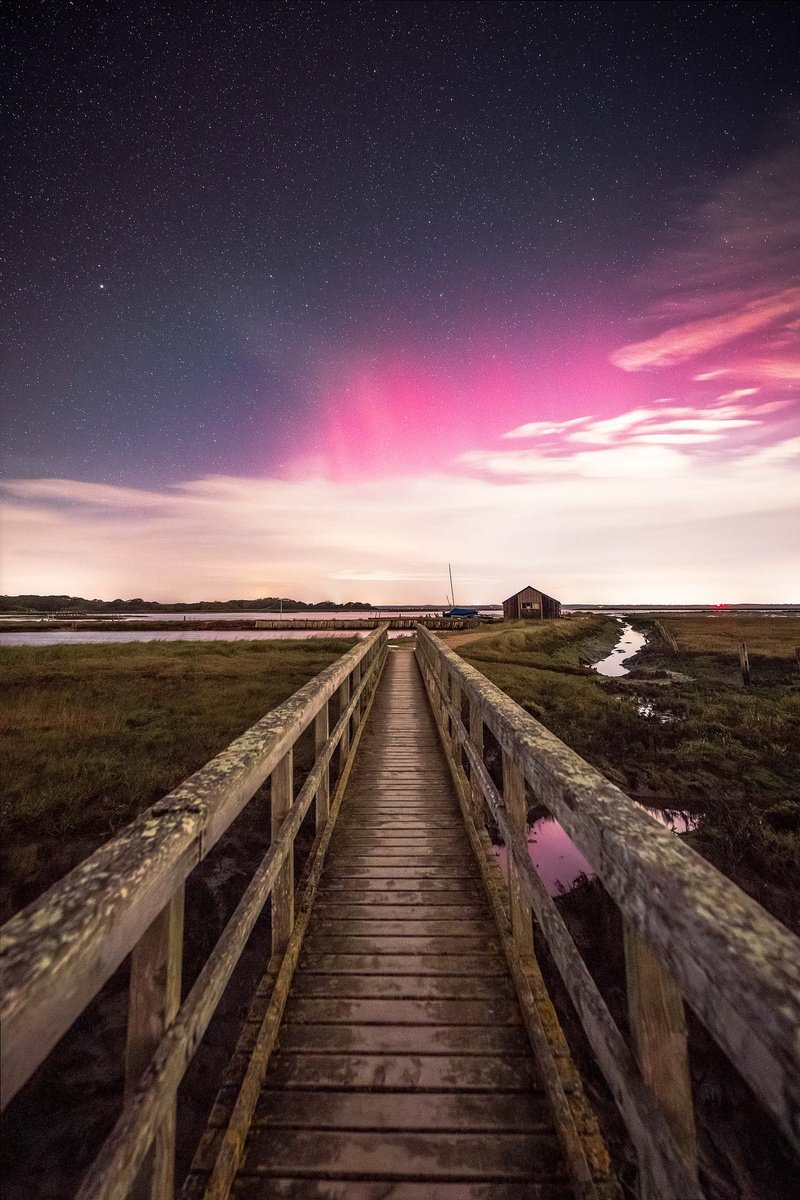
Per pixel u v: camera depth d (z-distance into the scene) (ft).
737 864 16.93
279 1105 5.29
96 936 2.41
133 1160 2.70
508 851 7.00
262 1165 4.71
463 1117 5.16
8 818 17.65
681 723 34.81
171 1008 3.40
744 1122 8.82
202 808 3.78
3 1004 1.92
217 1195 4.33
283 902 7.29
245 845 17.12
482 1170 4.67
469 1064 5.80
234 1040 10.25
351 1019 6.45
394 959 7.60
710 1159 8.32
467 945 7.93
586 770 4.13
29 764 22.88
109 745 25.95
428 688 28.02
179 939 3.58
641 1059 2.77
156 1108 2.96
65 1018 2.20
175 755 24.54
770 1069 1.65
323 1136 4.96
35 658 62.69
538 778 4.57
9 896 14.26
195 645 81.20
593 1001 3.39
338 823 12.68
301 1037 6.18
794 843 17.89
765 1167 8.18
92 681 44.98
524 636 87.35
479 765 9.00
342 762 15.03
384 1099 5.36
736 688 50.85
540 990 6.45
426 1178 4.60
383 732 21.68
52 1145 8.26
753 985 1.80
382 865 10.52
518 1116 5.18
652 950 2.55
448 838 11.80
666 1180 2.33
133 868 2.91
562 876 16.11
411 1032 6.25
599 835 3.18
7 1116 8.68
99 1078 9.30
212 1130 4.94
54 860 15.71
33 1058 2.02
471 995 6.86
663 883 2.48
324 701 10.53
